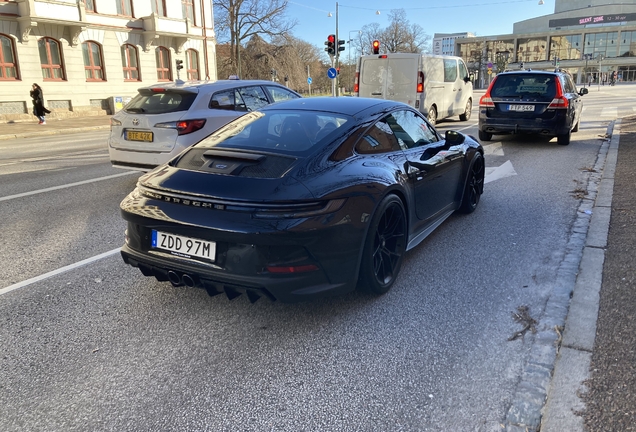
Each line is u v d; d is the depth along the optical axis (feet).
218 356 9.46
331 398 8.16
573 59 311.06
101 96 95.71
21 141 53.98
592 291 11.43
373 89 48.34
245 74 174.09
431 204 14.61
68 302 11.81
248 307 11.46
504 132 36.47
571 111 35.09
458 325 10.47
